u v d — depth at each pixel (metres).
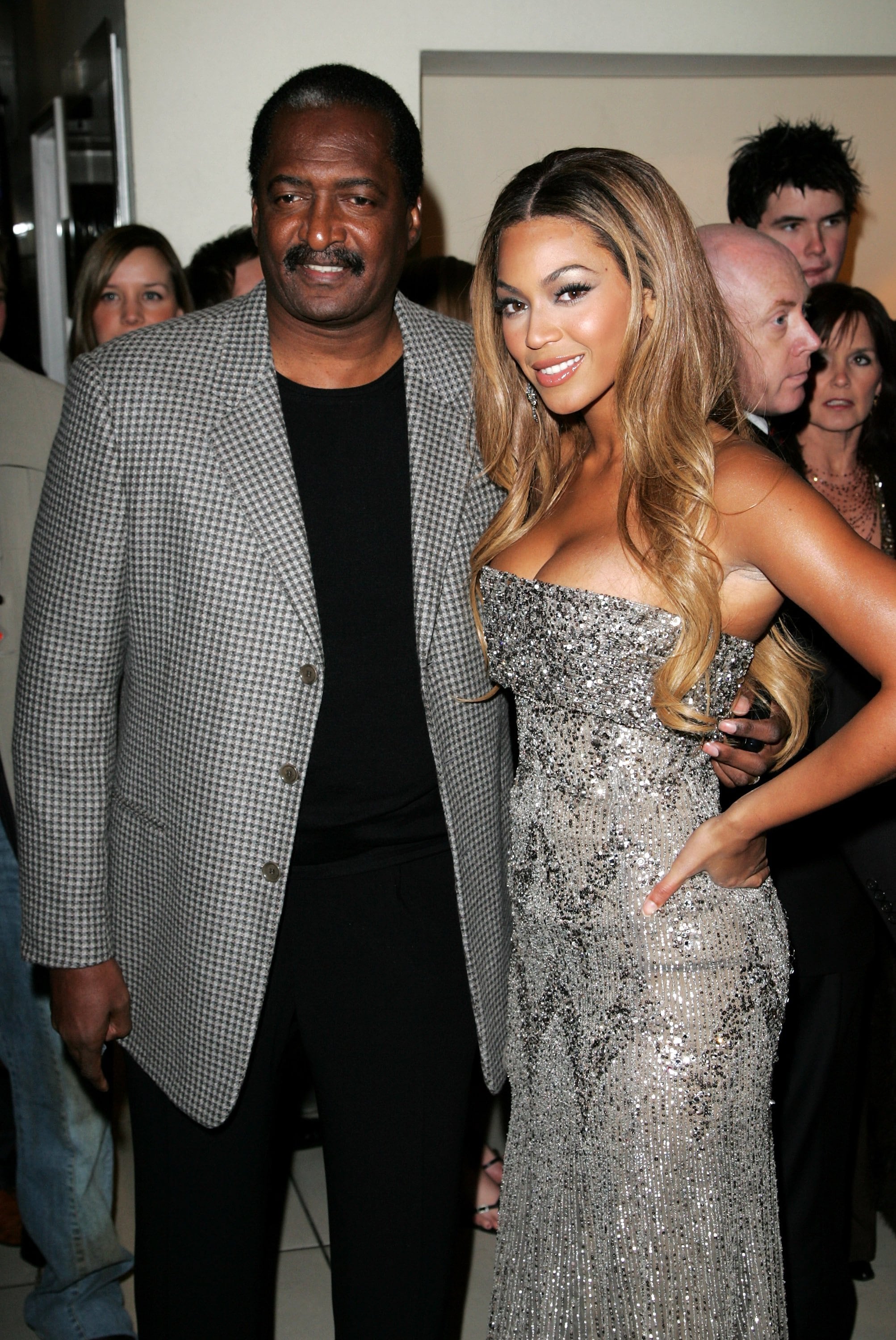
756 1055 1.40
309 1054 1.57
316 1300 2.17
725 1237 1.38
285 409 1.50
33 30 6.55
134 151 3.72
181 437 1.42
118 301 2.84
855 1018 1.89
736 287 1.92
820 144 3.14
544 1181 1.50
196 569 1.42
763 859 1.42
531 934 1.49
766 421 2.02
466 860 1.56
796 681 1.55
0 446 2.04
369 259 1.43
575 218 1.37
